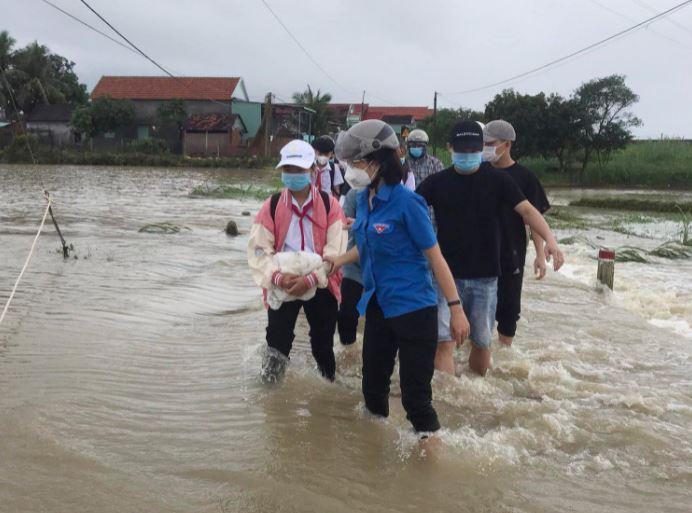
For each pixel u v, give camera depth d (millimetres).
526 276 9641
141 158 50812
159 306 6922
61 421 3746
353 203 5430
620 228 18672
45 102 59031
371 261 3564
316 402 4297
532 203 5363
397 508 3025
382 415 4004
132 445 3508
